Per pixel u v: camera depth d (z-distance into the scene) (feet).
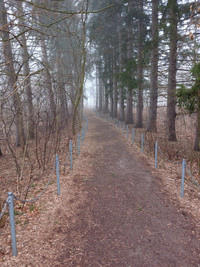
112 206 14.88
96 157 27.68
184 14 27.96
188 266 9.37
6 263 9.28
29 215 13.30
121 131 50.44
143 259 9.82
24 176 21.20
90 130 54.49
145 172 21.80
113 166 23.95
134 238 11.36
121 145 34.83
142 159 26.35
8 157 29.17
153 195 16.53
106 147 33.60
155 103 39.68
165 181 19.25
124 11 50.19
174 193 16.78
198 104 18.58
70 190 17.43
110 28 64.28
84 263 9.59
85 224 12.66
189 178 19.97
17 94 17.70
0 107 14.88
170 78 31.37
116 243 10.96
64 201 15.47
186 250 10.38
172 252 10.26
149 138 29.55
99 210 14.33
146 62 36.24
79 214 13.79
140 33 40.88
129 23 44.60
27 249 10.24
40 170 22.54
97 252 10.31
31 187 18.22
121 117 67.31
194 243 10.88
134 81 38.50
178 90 19.97
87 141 38.73
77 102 39.19
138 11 41.14
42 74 20.94
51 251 10.27
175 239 11.23
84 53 38.55
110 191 17.37
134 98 70.79
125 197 16.28
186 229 12.09
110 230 12.08
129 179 19.97
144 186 18.30
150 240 11.18
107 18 48.11
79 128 51.26
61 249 10.46
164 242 11.00
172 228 12.21
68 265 9.45
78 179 19.93
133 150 31.04
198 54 26.99
